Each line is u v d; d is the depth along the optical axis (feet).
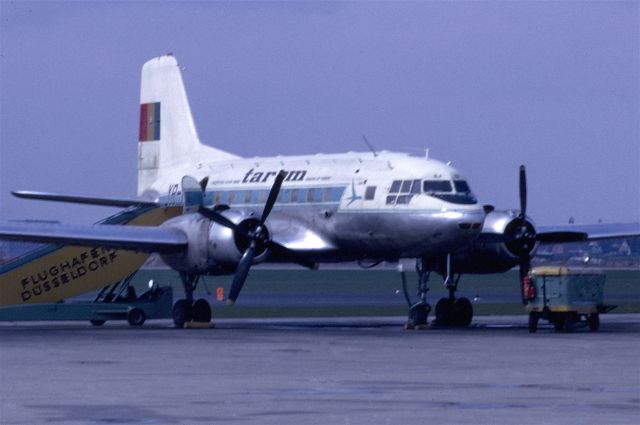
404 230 392.88
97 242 386.73
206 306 413.59
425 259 407.44
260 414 175.94
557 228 438.81
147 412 178.19
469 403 187.21
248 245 393.29
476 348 295.69
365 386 209.97
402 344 311.06
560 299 364.79
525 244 411.34
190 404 186.50
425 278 408.46
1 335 360.28
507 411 178.19
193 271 398.83
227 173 472.85
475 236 387.55
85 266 436.35
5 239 382.63
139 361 260.01
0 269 424.87
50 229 382.22
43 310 428.56
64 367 246.06
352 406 184.14
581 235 415.64
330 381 217.77
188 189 407.85
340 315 539.70
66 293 433.89
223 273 395.75
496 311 574.56
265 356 272.51
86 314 434.30
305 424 166.91
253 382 216.54
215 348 297.94
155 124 540.11
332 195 417.69
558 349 291.99
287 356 272.72
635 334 355.77
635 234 435.94
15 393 200.95
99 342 322.55
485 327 411.95
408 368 242.37
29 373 233.76
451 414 175.52
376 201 401.29
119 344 313.94
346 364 251.60
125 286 451.12
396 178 399.85
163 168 534.37
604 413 175.94
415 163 402.31
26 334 366.84
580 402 188.24
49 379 222.07
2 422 168.66
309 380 219.61
